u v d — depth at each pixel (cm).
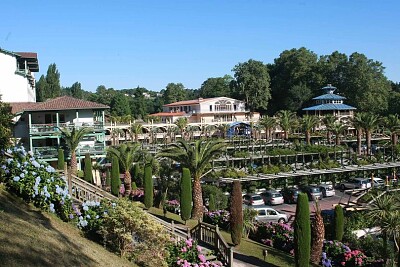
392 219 2250
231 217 2428
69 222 1548
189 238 1853
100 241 1517
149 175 3425
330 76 11700
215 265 1703
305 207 2044
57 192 1553
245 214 2897
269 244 2658
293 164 6253
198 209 3094
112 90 14475
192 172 3109
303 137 8531
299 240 2038
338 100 10456
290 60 12731
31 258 1015
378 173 5784
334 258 2402
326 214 3095
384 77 12031
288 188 4759
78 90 14275
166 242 1588
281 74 12925
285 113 8588
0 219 1183
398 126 6900
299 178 5394
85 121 5312
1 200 1377
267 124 8444
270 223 2880
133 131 7656
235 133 9156
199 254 1719
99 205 1673
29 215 1380
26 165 1577
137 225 1451
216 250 1906
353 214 2898
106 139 7625
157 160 4053
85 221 1538
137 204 1605
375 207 2450
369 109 10756
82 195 1923
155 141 7700
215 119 9944
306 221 2038
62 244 1221
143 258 1477
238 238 2416
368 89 10919
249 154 6047
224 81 14588
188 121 9088
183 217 2912
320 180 5453
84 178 3894
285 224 2789
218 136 8750
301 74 12181
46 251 1102
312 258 2272
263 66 12675
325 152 6269
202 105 10294
